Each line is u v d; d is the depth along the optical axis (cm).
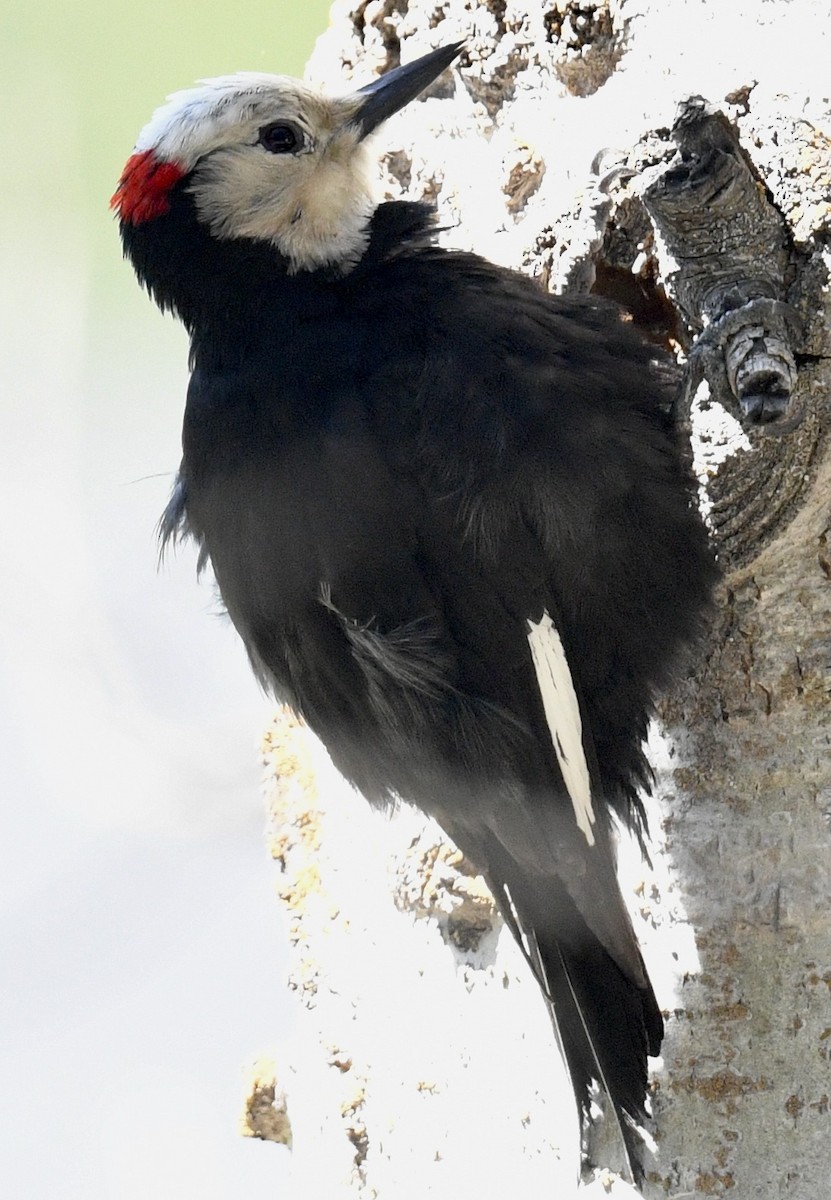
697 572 749
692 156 709
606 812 743
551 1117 775
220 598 830
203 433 766
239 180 805
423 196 912
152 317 942
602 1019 713
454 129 905
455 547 726
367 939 880
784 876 735
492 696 734
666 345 840
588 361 758
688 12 796
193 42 996
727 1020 729
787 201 722
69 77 963
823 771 741
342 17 980
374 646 731
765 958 731
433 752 744
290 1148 968
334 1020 891
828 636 749
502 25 873
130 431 924
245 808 923
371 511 726
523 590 729
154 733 909
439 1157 810
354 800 908
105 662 898
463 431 729
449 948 830
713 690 757
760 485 737
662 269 759
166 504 894
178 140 812
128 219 827
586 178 818
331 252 798
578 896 723
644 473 740
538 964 733
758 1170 713
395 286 780
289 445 739
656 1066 735
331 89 960
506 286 778
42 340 921
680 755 760
